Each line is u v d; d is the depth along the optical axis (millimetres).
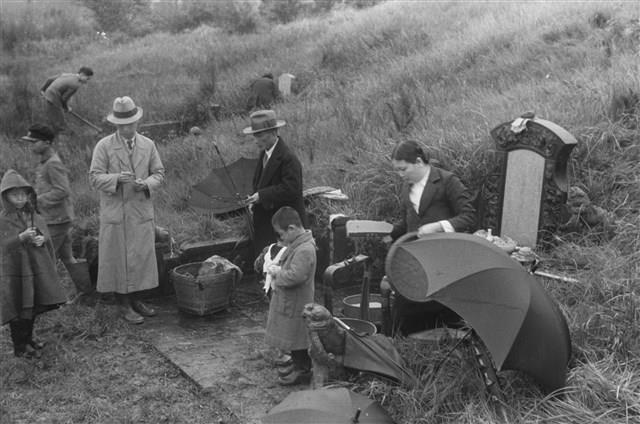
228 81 13898
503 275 3850
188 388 5051
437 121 8508
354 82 12133
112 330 6047
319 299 6629
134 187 6105
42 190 6410
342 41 14844
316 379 4453
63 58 18594
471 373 4277
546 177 5961
